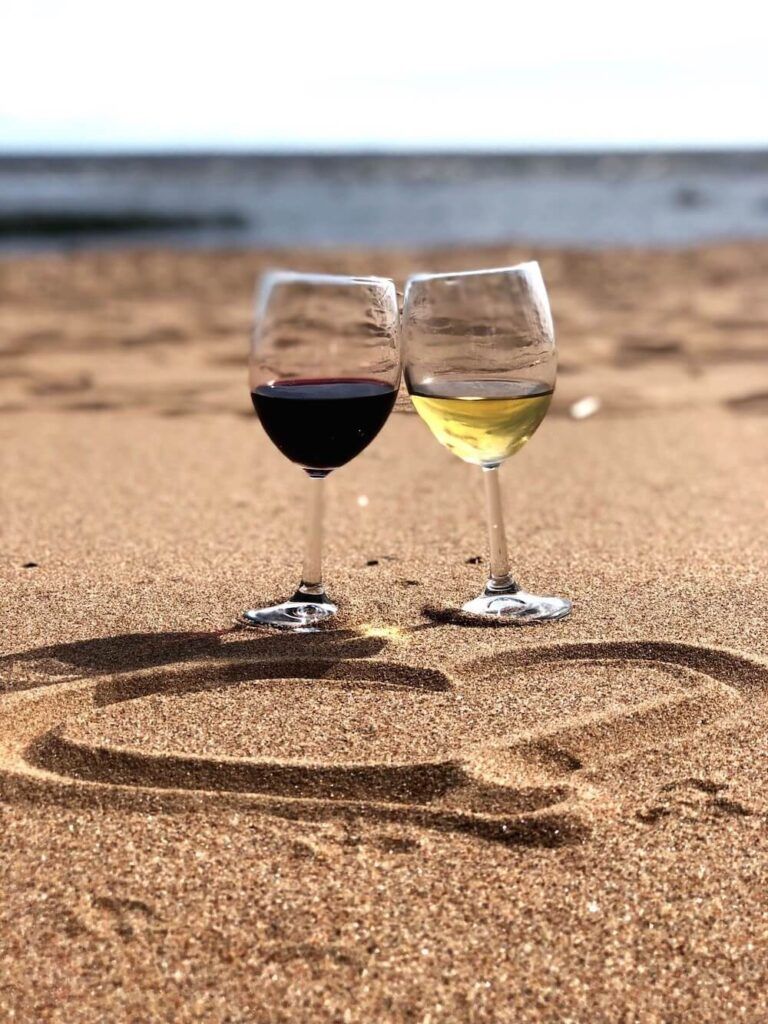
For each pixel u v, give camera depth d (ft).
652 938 1.47
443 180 61.93
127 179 61.16
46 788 1.77
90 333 8.62
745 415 5.26
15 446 4.62
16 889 1.56
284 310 2.25
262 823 1.70
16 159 107.65
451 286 2.24
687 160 96.27
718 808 1.72
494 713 2.00
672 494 3.66
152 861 1.61
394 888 1.56
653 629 2.33
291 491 3.74
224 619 2.43
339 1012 1.36
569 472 4.04
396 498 3.61
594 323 8.99
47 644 2.30
